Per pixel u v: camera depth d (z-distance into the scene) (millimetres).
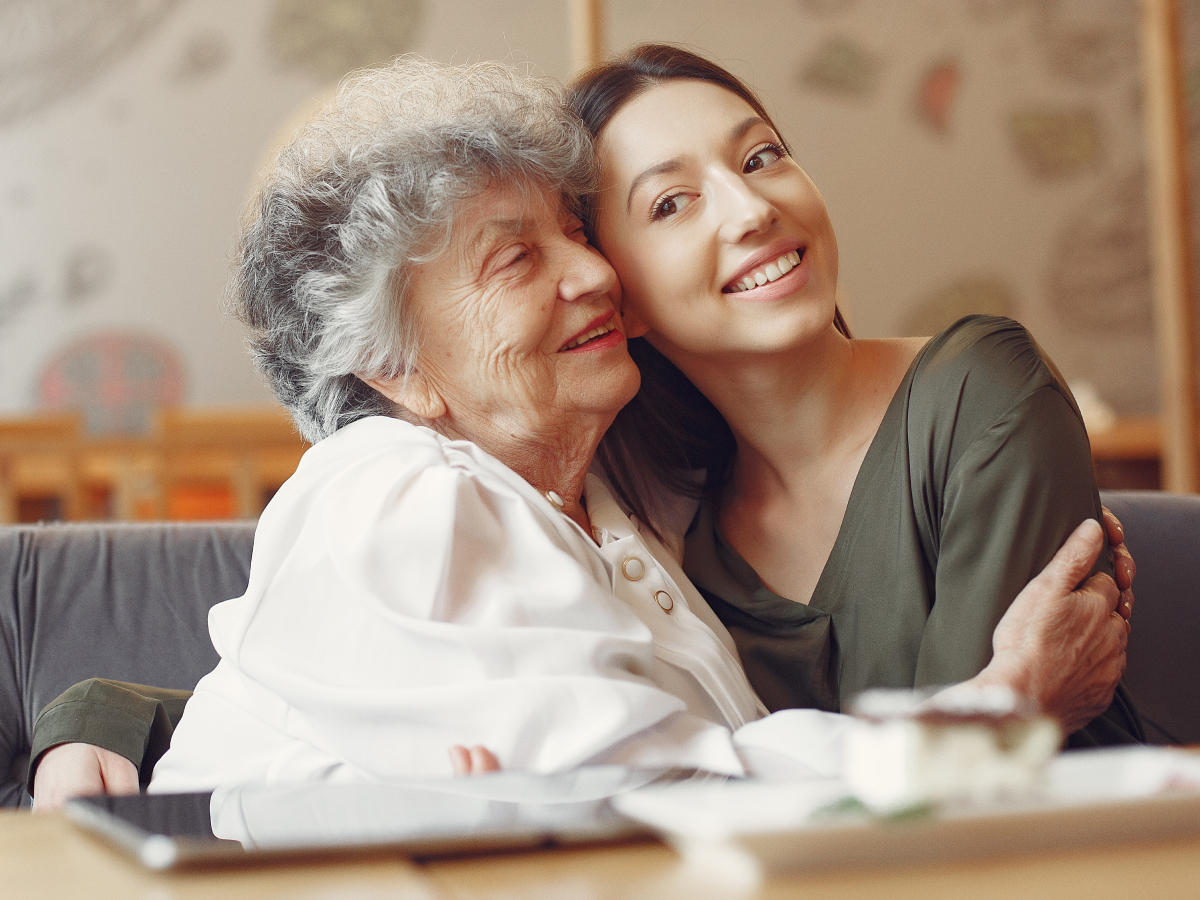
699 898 474
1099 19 6355
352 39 6043
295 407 1166
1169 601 1452
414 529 854
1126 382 6328
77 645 1415
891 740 544
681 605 1076
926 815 514
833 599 1146
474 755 779
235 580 1478
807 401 1178
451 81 1126
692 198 1111
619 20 6090
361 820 612
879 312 6234
